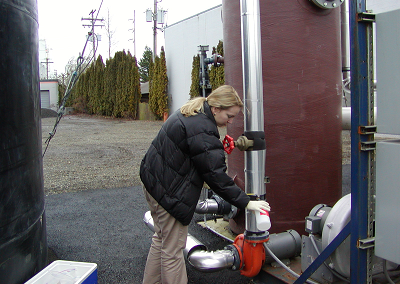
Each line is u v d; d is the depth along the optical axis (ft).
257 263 7.29
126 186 19.16
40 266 7.35
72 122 72.49
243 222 10.06
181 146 6.40
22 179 6.35
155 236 7.55
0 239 5.75
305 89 9.05
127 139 41.86
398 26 4.78
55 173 22.95
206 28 61.21
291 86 8.98
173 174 6.53
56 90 125.70
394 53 4.85
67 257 10.22
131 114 81.61
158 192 6.62
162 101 73.05
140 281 8.80
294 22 8.85
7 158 5.86
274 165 9.16
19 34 6.20
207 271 7.39
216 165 6.25
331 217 6.83
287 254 8.39
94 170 23.80
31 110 6.68
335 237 6.00
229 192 6.36
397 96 4.85
